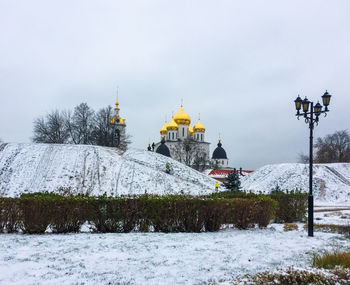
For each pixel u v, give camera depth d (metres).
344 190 40.28
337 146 76.94
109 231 12.33
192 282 6.55
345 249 9.95
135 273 7.07
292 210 17.81
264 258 8.64
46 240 10.37
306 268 7.05
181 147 90.31
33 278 6.64
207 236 11.70
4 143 43.31
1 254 8.43
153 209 12.60
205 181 43.53
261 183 45.91
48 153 40.97
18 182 34.22
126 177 37.69
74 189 33.62
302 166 47.81
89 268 7.36
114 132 62.91
